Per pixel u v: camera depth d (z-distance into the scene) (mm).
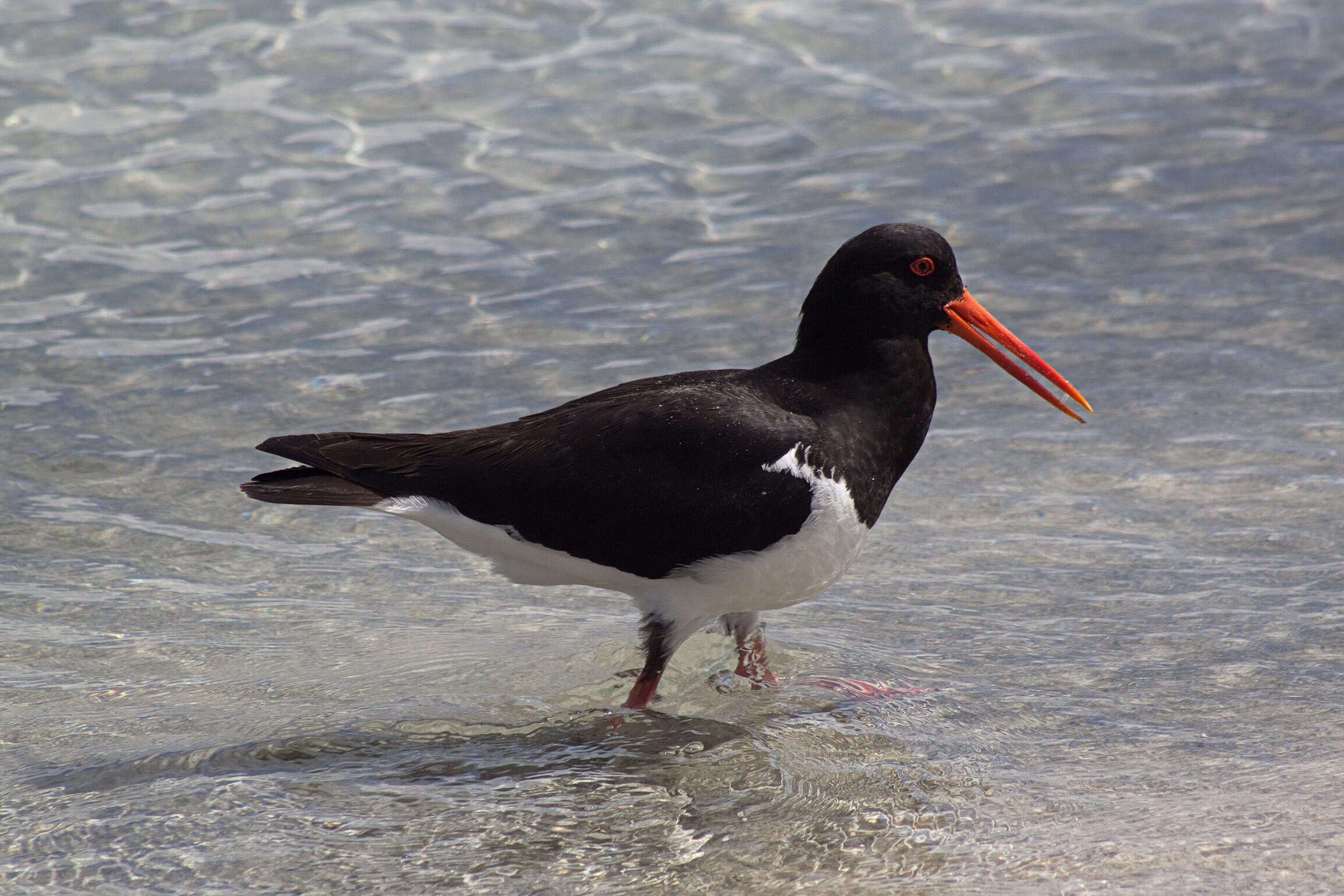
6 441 12695
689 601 9352
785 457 8961
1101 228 16531
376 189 16984
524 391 13594
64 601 10547
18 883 7418
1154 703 9172
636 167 17562
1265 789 8102
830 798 8250
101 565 11055
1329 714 8914
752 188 17281
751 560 9062
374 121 18062
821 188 17281
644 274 15711
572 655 10047
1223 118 18672
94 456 12555
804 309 9648
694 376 9680
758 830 7949
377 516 12062
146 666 9773
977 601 10570
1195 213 16781
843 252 9375
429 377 13852
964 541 11375
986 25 20547
